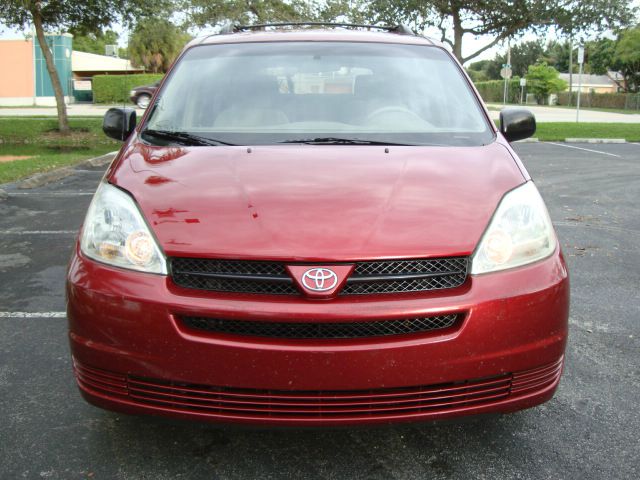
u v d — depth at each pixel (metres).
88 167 12.00
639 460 2.57
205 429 2.79
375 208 2.41
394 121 3.25
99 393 2.35
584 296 4.63
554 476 2.46
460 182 2.62
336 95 3.44
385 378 2.17
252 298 2.20
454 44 17.66
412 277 2.24
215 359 2.18
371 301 2.19
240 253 2.24
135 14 17.34
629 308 4.38
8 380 3.27
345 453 2.62
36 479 2.44
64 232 6.51
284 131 3.13
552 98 64.75
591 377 3.34
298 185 2.55
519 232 2.42
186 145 3.02
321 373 2.15
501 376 2.30
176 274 2.29
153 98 3.50
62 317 4.17
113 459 2.58
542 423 2.86
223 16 22.31
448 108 3.40
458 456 2.60
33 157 12.97
